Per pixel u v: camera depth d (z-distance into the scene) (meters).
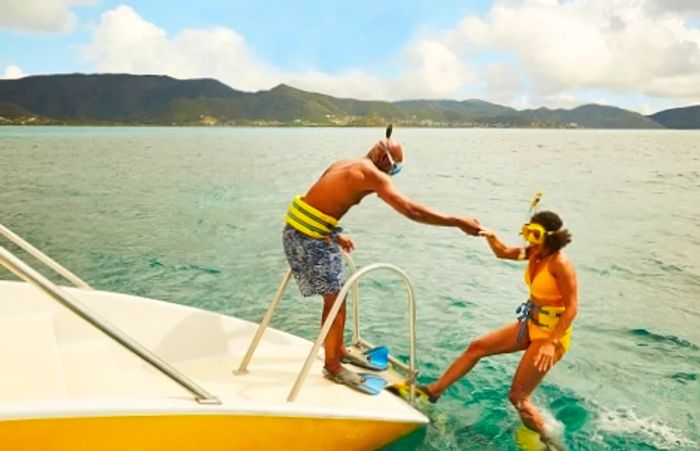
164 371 2.79
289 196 17.14
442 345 5.78
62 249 9.70
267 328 4.47
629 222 13.20
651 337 6.09
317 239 3.57
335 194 3.52
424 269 8.77
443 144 73.50
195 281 7.94
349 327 6.27
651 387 4.90
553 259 3.76
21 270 2.45
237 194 17.58
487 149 58.12
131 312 4.10
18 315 3.68
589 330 6.28
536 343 3.89
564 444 3.94
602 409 4.48
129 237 10.81
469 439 3.91
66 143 58.72
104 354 3.91
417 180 22.97
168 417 2.70
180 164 30.78
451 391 4.64
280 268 8.66
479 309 6.91
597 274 8.59
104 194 17.31
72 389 3.43
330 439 3.29
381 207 15.33
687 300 7.38
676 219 13.67
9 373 2.95
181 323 4.18
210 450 2.87
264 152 45.50
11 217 12.86
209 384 3.63
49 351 3.22
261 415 2.98
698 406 4.58
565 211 14.84
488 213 14.23
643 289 7.84
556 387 4.85
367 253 9.84
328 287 3.62
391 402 3.70
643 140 109.88
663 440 4.05
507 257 3.95
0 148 46.72
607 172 28.44
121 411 2.57
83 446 2.53
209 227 11.97
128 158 35.75
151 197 16.75
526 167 31.52
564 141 96.19
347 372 3.81
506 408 4.37
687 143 89.31
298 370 3.96
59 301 2.54
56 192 17.67
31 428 2.38
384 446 3.59
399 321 6.48
